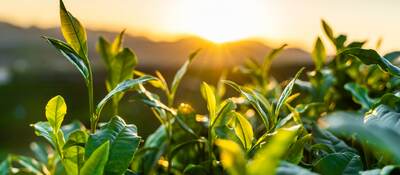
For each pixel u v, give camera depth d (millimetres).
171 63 5246
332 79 788
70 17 540
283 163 379
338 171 466
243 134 541
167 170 659
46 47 11359
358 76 812
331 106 811
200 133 704
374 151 503
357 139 585
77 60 534
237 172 347
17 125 7195
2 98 7934
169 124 670
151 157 683
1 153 5684
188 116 686
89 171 450
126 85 543
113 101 663
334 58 810
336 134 608
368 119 454
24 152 5805
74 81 8609
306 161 602
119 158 478
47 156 841
